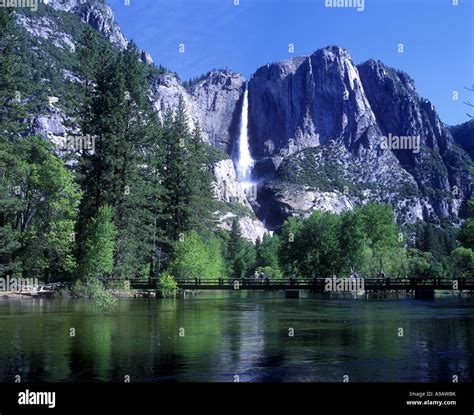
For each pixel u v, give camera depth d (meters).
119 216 64.19
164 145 78.81
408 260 95.94
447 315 37.72
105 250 57.06
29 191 60.50
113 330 28.38
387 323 32.34
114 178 63.34
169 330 28.52
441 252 178.75
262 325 31.08
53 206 59.91
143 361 20.36
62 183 60.12
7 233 56.19
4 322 31.77
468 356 21.39
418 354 21.83
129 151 64.69
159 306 45.47
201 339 25.56
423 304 49.91
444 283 63.16
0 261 59.62
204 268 71.81
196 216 79.31
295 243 93.75
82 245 60.91
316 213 94.88
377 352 22.23
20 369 19.03
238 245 158.50
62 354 21.56
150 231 71.81
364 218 93.12
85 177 63.31
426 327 30.25
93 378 17.97
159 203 71.19
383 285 63.28
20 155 61.50
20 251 60.16
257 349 22.84
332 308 44.66
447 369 19.19
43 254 60.94
